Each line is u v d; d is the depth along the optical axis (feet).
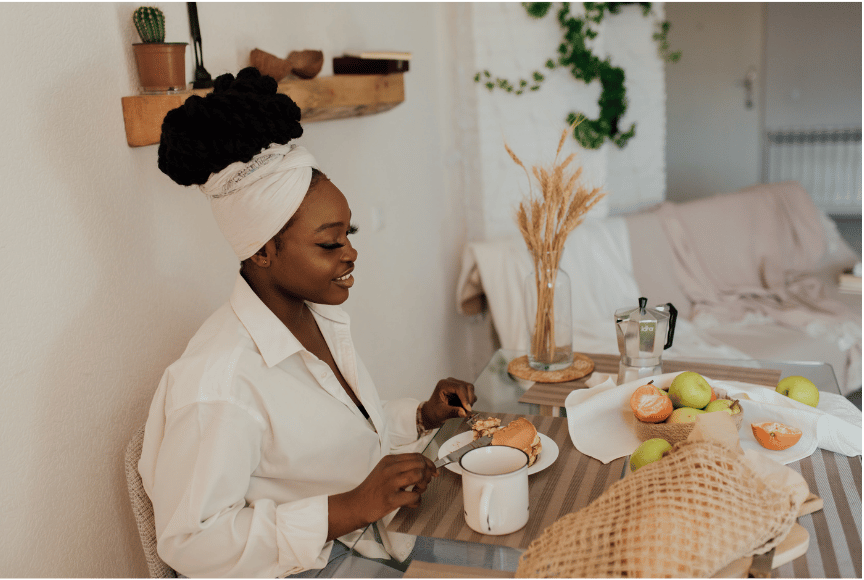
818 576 2.63
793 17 18.45
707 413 3.15
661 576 2.47
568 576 2.54
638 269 9.44
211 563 3.02
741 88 19.13
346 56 6.57
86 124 3.80
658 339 4.17
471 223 9.83
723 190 20.02
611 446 3.69
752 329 8.94
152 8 4.03
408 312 8.41
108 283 3.95
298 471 3.49
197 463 3.06
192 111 3.12
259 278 3.61
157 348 4.38
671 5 18.97
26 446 3.42
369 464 3.81
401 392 8.25
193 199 4.74
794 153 19.54
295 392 3.47
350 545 3.21
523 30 9.07
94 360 3.85
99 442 3.88
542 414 4.25
